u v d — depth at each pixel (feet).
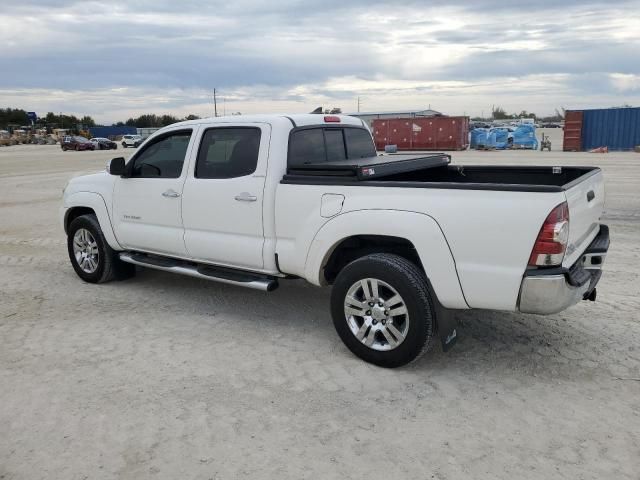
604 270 21.48
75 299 19.44
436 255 12.41
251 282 15.84
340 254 15.06
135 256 19.57
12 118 450.30
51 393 12.69
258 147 15.39
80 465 10.10
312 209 14.24
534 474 9.65
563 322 16.30
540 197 11.35
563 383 12.82
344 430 11.07
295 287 20.43
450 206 12.22
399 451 10.36
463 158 84.58
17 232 32.48
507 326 16.08
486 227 11.84
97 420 11.54
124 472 9.89
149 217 18.28
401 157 17.87
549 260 11.46
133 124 388.16
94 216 20.85
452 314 13.29
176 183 17.24
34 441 10.85
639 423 11.13
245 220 15.62
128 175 18.74
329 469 9.87
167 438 10.87
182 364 14.14
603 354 14.21
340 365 13.93
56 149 187.62
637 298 18.20
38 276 22.48
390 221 12.87
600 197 14.92
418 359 13.56
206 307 18.42
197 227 16.93
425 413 11.65
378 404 12.05
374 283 13.24
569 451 10.27
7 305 18.89
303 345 15.24
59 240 29.99
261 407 11.98
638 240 26.37
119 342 15.58
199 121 16.99
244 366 13.98
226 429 11.16
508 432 10.91
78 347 15.25
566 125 101.09
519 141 110.83
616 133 98.02
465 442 10.61
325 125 16.76
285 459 10.18
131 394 12.60
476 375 13.26
